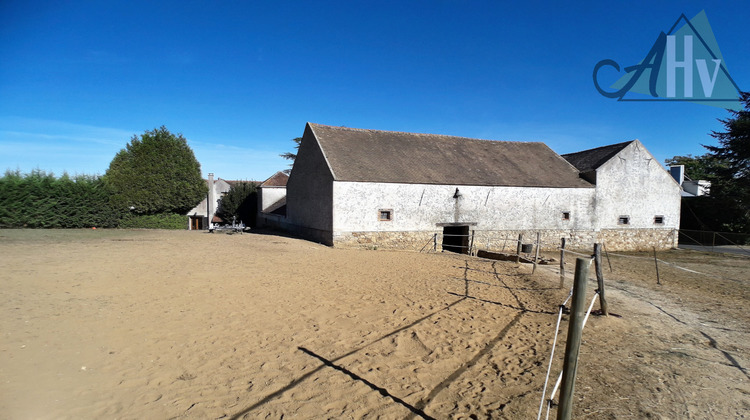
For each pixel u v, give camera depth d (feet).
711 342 20.53
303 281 32.94
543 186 75.72
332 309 24.90
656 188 83.82
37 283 27.27
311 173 73.26
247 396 14.01
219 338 19.31
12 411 12.14
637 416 13.04
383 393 14.48
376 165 68.39
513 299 29.14
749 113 98.48
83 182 86.53
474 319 23.66
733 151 98.73
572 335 10.26
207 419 12.48
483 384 15.33
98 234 69.82
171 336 19.25
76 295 24.94
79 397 13.39
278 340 19.38
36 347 16.93
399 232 66.18
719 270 50.83
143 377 15.10
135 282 29.37
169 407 13.10
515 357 18.03
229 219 119.24
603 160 81.87
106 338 18.51
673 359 18.01
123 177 93.81
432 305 26.55
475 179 72.08
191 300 25.46
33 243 50.47
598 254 24.90
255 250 51.85
